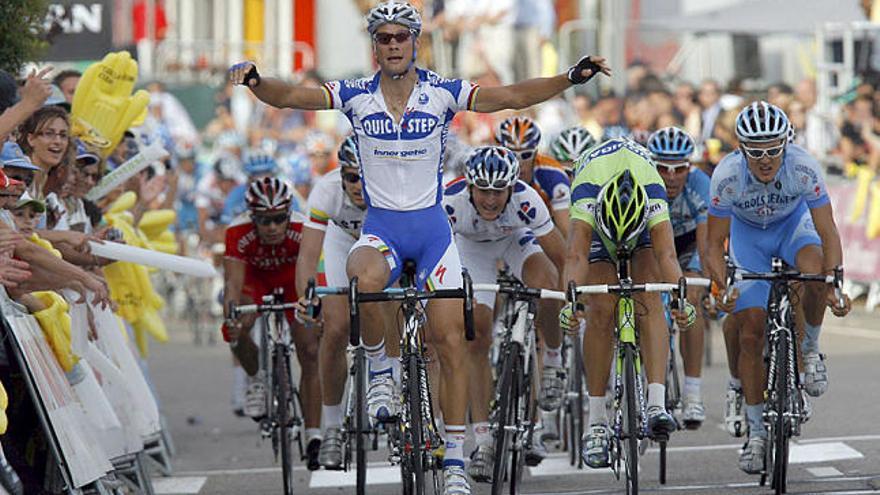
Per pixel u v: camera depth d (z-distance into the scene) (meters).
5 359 22.06
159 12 79.94
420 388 23.64
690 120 62.34
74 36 39.31
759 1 63.66
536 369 29.39
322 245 28.81
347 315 28.22
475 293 27.47
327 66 79.56
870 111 59.06
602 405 26.16
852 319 57.31
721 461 30.50
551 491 27.84
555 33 69.50
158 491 29.52
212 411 40.72
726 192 27.55
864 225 58.22
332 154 62.91
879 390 38.94
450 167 37.22
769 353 26.23
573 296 24.20
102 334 26.66
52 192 27.16
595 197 25.42
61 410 22.25
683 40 66.75
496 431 26.61
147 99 31.58
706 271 29.28
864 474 27.94
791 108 61.44
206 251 57.84
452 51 70.38
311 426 29.75
